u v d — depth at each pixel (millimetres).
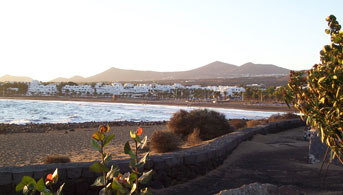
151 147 13820
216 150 11039
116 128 37469
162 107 118875
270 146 14703
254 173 10133
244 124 28406
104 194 2033
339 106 3539
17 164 14898
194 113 19172
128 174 2139
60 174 7477
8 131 33219
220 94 188500
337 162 10625
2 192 6812
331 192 7723
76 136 28031
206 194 8055
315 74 3744
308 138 17219
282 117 30125
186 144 15328
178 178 9102
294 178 9359
